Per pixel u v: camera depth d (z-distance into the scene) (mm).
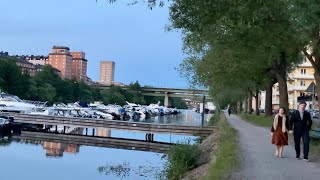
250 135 28812
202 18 10312
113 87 171125
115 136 57625
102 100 162750
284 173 13680
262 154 18500
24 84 116250
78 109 85688
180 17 10516
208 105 132375
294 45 24047
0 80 106688
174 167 19609
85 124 55812
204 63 40406
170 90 172625
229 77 40469
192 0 9891
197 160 20422
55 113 75438
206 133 48156
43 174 26812
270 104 49688
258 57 28484
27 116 58594
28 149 40219
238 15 9516
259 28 17891
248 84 46281
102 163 31891
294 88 123188
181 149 20797
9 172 27172
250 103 72625
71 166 30281
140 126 51812
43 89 122438
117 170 28469
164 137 57688
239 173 13539
